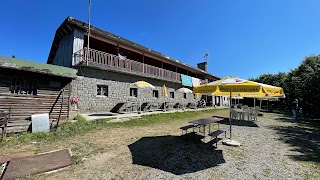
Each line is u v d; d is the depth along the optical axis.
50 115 8.11
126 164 4.20
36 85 7.84
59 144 5.67
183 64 23.11
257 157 4.93
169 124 10.05
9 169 3.65
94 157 4.61
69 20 11.76
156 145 5.78
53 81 8.34
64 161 4.20
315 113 18.58
